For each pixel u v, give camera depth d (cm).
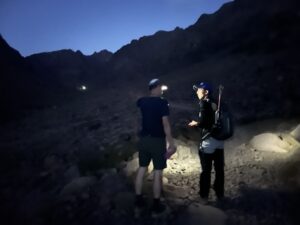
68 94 2961
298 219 405
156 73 3638
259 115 993
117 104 1673
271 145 687
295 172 535
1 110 1912
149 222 408
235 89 1461
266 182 523
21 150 861
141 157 430
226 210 438
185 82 2030
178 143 759
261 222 403
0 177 652
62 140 944
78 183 530
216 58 2884
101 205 458
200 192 473
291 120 905
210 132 455
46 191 549
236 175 573
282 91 1238
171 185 523
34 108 2200
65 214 449
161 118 421
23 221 446
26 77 2972
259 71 1686
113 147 754
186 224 396
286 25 2567
